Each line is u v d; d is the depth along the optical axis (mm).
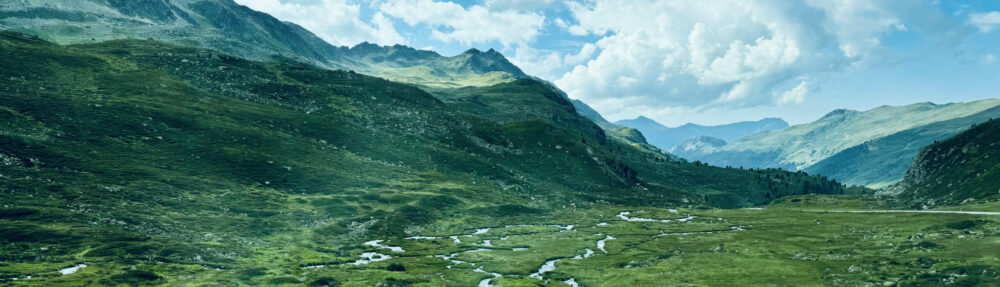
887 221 153250
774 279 85312
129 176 138500
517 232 155625
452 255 117500
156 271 81500
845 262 95875
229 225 123562
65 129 157875
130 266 82188
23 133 144250
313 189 172625
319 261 102438
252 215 136125
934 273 78062
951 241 103875
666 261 106750
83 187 123000
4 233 89250
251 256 101562
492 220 174500
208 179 153875
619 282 89375
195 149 175125
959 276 75438
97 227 101625
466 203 190125
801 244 123312
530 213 192125
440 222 163375
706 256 110688
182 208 128250
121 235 99812
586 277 94875
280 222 134500
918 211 176125
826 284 79750
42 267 77438
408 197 181125
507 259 113000
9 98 167500
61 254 85938
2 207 100562
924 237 114062
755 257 107312
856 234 135750
